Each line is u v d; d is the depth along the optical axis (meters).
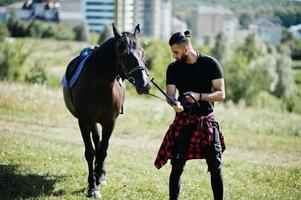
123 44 6.98
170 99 6.22
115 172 9.23
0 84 19.55
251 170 10.48
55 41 76.88
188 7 150.00
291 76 67.88
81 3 110.12
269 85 56.94
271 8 109.56
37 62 32.34
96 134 8.41
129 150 11.98
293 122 19.62
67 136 12.95
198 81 6.37
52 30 82.94
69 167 9.15
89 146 7.69
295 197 8.49
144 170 9.63
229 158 12.33
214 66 6.34
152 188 8.22
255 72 54.25
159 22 122.12
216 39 66.44
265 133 17.50
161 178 9.08
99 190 7.88
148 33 118.56
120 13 40.19
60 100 17.67
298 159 12.94
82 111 7.70
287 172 10.42
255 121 19.17
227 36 67.75
